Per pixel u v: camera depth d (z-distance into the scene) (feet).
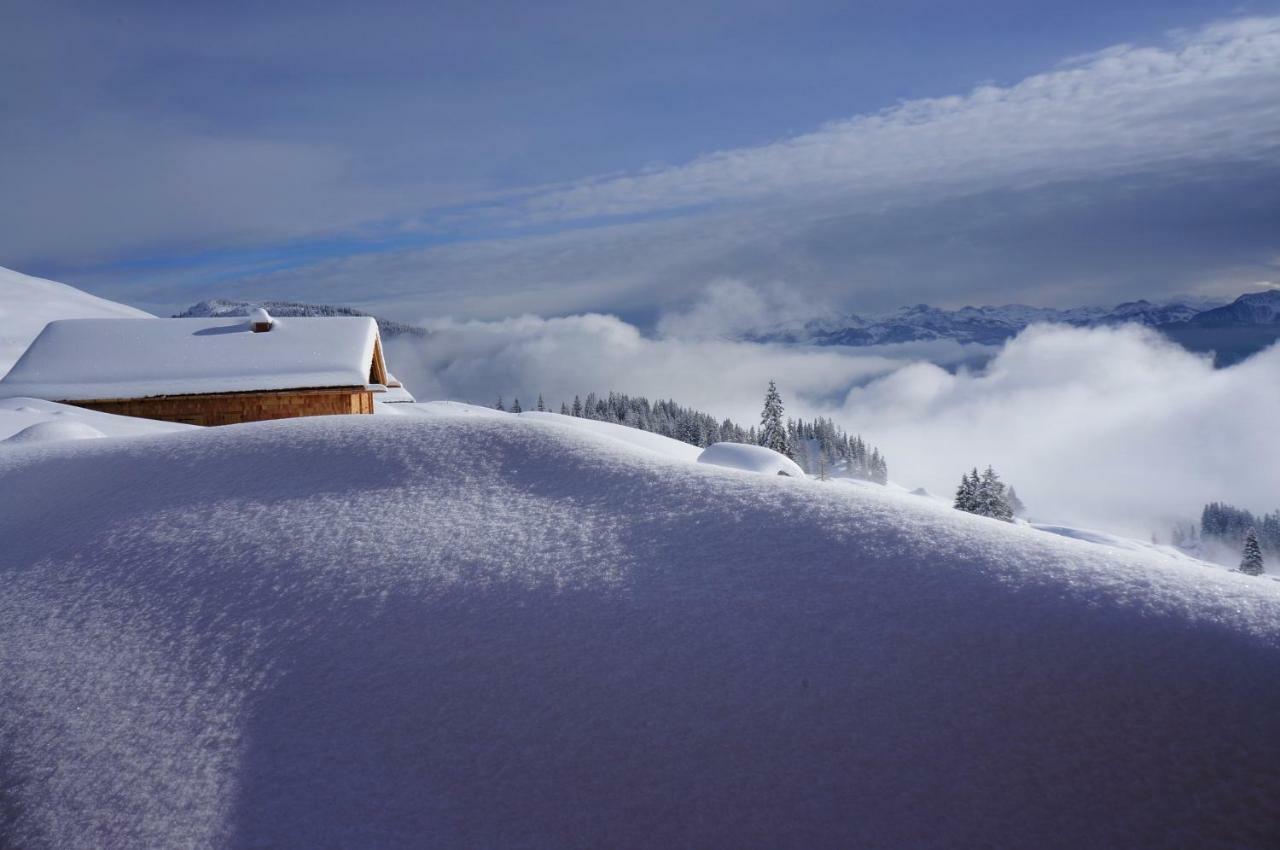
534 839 6.34
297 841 6.53
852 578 8.41
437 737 7.32
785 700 7.04
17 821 7.18
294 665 8.42
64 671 8.85
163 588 10.09
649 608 8.42
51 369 56.29
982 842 5.73
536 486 11.82
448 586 9.27
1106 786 5.90
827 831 5.99
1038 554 8.40
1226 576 7.88
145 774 7.38
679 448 58.13
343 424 14.80
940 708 6.70
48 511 12.82
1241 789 5.65
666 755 6.77
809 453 370.53
